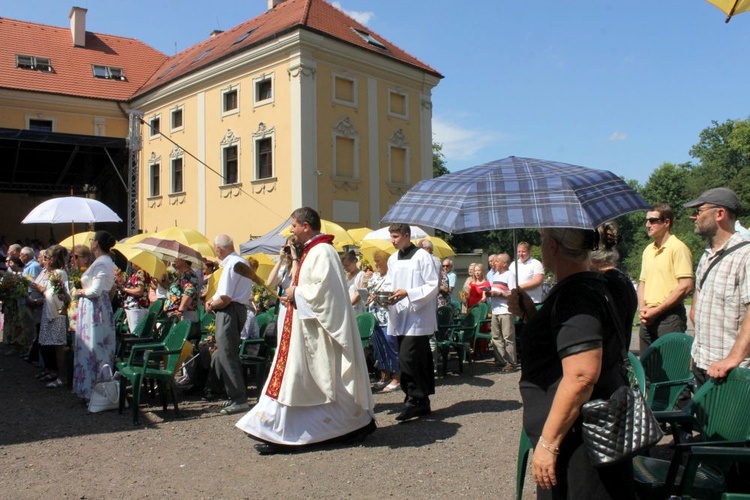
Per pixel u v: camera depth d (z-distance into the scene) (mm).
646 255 5703
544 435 2410
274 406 5117
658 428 2340
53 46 29906
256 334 8109
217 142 23500
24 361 10242
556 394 2395
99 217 10133
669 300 5320
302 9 22547
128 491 4262
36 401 7238
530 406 2607
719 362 3434
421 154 25016
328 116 21359
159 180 26531
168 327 8148
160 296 10273
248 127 22234
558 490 2477
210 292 8578
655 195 64188
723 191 3947
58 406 6969
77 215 9945
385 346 7754
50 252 8125
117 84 29438
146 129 27297
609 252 2859
